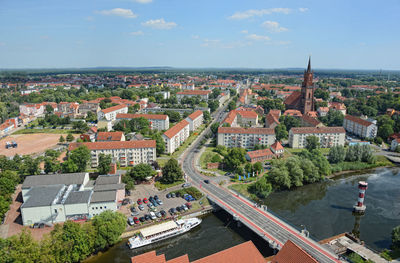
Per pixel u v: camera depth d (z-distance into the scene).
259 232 115.94
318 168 179.25
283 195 162.25
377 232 125.44
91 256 106.19
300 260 76.88
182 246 114.00
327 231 125.31
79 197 128.62
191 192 153.25
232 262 80.44
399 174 197.12
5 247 91.19
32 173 166.00
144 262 80.06
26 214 120.56
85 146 176.75
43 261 91.00
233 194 153.50
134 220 127.19
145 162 191.88
